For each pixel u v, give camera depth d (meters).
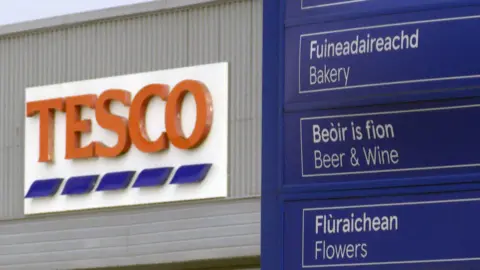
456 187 14.84
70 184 31.91
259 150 29.02
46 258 32.44
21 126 33.34
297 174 15.68
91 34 32.34
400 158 15.18
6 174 33.41
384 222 15.10
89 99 31.88
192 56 30.47
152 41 31.20
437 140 15.03
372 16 15.55
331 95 15.66
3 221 33.31
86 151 31.59
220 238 29.25
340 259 15.24
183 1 30.69
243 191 29.11
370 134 15.38
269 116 15.94
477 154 14.82
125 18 31.77
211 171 29.59
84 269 31.72
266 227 15.70
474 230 14.66
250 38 29.58
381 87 15.39
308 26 15.89
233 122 29.50
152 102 30.78
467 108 14.96
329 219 15.38
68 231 32.09
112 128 31.20
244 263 29.42
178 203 30.09
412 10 15.35
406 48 15.33
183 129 30.14
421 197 14.98
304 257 15.43
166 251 30.12
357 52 15.57
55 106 32.47
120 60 31.72
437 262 14.77
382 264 15.02
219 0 30.11
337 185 15.41
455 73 15.06
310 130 15.70
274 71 16.00
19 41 33.72
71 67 32.59
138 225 30.75
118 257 31.08
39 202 32.66
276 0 16.09
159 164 30.47
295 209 15.59
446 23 15.17
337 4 15.77
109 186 31.09
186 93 30.19
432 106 15.12
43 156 32.53
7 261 33.16
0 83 33.84
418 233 14.91
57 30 33.00
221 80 29.80
